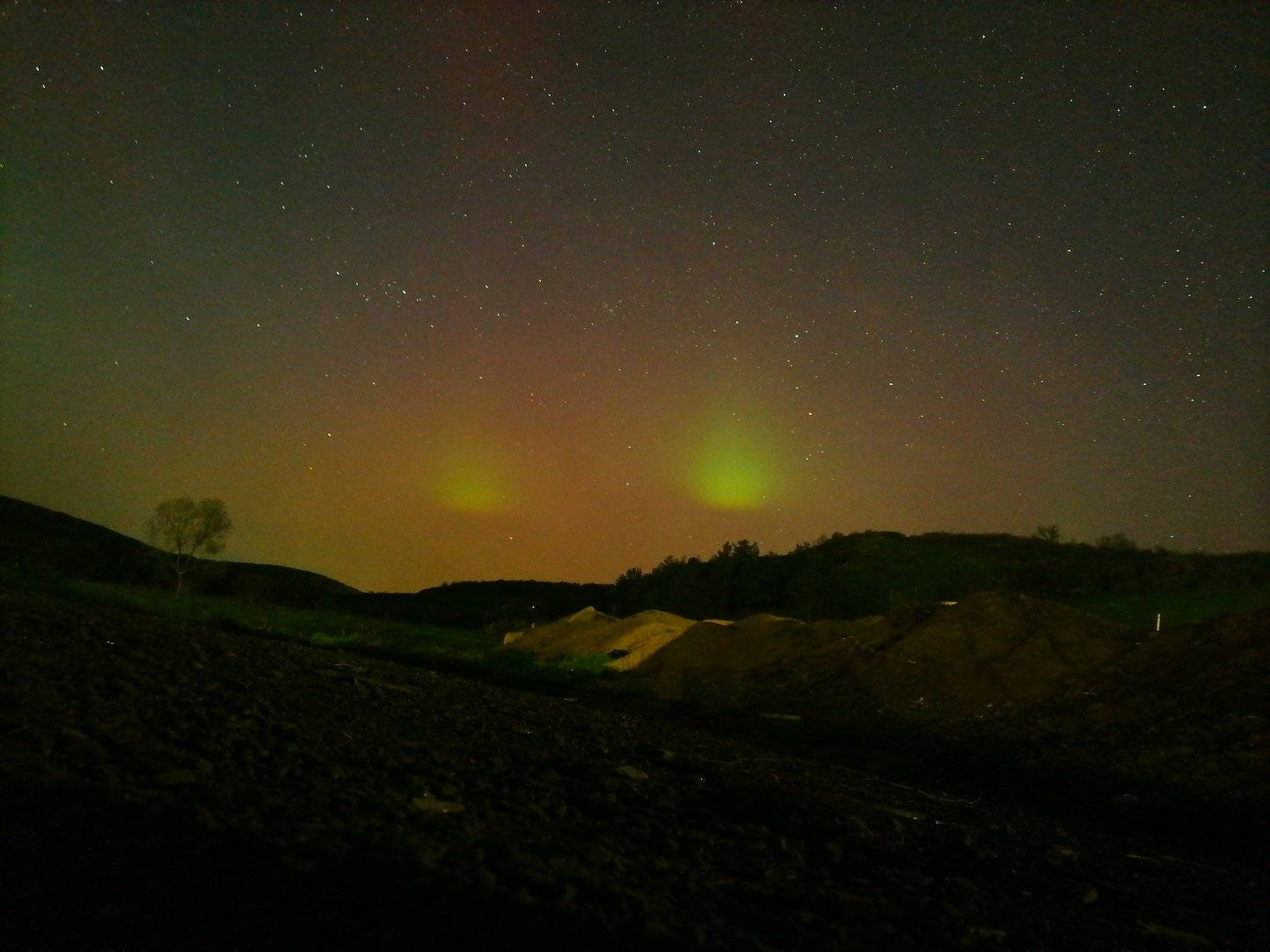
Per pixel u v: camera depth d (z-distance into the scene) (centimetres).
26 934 330
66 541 4834
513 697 1344
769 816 766
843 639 1998
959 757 1289
